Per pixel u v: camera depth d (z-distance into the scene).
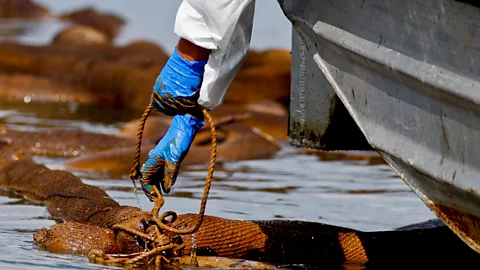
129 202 11.59
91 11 40.28
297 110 10.27
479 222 7.31
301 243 9.12
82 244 8.87
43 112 21.84
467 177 7.16
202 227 8.76
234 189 13.08
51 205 11.45
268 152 17.00
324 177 14.35
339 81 8.25
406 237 9.45
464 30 6.93
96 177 13.79
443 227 9.75
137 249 8.62
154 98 7.89
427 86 7.28
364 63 7.86
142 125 8.02
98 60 26.48
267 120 19.55
